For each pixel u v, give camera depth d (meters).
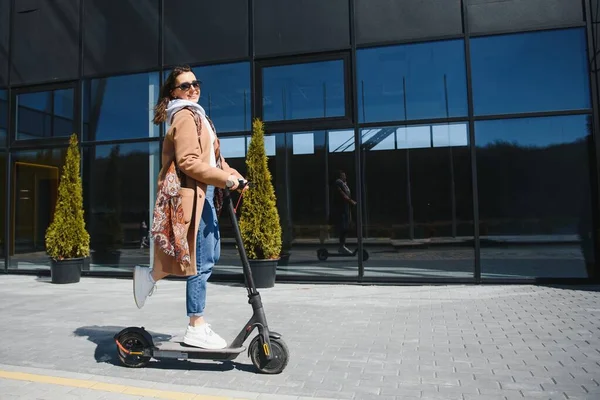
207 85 8.20
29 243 9.18
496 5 7.14
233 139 8.04
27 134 9.23
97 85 8.80
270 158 7.88
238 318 5.00
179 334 4.32
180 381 3.07
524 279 6.86
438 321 4.72
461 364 3.36
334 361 3.47
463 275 7.06
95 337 4.30
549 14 6.98
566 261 6.77
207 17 8.20
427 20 7.34
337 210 7.57
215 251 3.44
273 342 3.18
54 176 9.02
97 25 8.84
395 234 7.33
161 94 3.48
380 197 7.41
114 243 8.64
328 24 7.67
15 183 9.30
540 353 3.57
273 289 6.96
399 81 7.41
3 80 9.38
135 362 3.35
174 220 3.07
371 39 7.50
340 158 7.59
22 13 9.34
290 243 7.73
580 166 6.81
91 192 8.76
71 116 8.94
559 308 5.16
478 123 7.15
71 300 6.28
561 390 2.81
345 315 5.09
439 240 7.18
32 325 4.80
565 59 6.94
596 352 3.56
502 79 7.11
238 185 3.21
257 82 7.94
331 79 7.65
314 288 7.02
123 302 6.11
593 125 6.78
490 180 7.06
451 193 7.18
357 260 7.43
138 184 8.55
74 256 8.09
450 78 7.25
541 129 6.96
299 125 7.75
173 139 3.16
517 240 6.93
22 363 3.52
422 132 7.32
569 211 6.81
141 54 8.54
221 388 2.93
